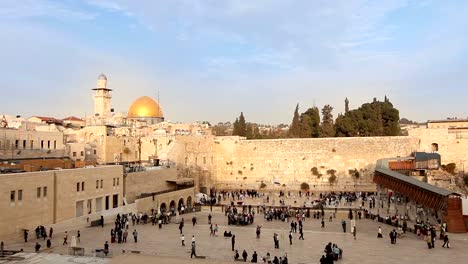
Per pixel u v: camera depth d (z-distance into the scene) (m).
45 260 32.16
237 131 145.25
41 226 45.97
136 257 26.95
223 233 50.31
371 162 95.69
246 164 105.12
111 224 55.94
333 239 46.06
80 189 55.69
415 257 35.84
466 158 90.06
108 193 61.62
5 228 43.38
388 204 66.94
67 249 37.97
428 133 92.88
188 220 62.31
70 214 53.56
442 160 91.62
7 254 34.47
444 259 34.81
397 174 63.66
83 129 94.19
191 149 99.06
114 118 131.38
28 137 73.94
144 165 85.44
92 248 38.91
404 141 94.06
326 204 76.00
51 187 50.59
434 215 55.09
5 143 69.25
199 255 37.53
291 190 100.31
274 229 53.44
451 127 96.38
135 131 109.00
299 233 49.53
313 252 39.38
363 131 111.69
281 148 102.38
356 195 88.56
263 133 175.25
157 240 45.16
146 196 69.06
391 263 33.84
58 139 81.19
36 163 65.81
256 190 102.50
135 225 56.81
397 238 45.81
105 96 136.62
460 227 46.97
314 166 99.56
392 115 111.25
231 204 75.94
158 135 99.94
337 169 97.88
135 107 139.00
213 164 106.69
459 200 47.38
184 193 79.38
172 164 88.94
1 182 43.12
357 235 48.44
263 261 34.03
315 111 122.12
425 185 53.62
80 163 71.94
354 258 36.03
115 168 63.66
